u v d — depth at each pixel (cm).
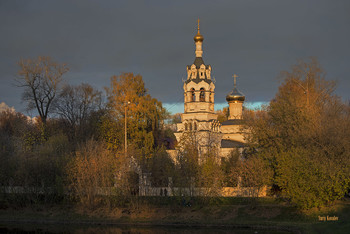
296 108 6050
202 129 8212
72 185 6144
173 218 5559
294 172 5106
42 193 6303
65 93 8850
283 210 5378
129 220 5581
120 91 8469
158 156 6881
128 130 8069
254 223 5091
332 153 5209
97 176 5959
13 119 12138
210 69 8688
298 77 7375
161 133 9306
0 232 5281
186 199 5828
